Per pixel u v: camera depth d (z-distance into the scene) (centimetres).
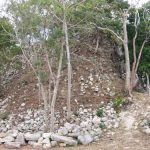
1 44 3109
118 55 3578
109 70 3347
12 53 3177
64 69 3281
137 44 3478
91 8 2809
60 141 2239
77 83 3161
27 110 3041
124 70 3462
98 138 2400
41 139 2239
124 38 3103
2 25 2812
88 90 3084
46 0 2470
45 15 2547
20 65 3566
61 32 2545
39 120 2870
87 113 2839
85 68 3309
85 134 2364
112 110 2830
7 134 2459
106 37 3631
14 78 3591
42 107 3011
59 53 2686
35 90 3253
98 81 3180
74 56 3334
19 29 2619
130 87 3061
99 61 3416
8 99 3303
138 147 2155
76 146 2228
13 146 2197
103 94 3042
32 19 2544
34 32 2575
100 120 2650
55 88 2602
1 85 3544
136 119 2639
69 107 2791
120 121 2675
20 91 3341
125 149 2119
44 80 2852
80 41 3553
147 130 2406
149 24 3491
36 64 2633
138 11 3481
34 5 2528
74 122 2748
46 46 2619
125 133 2455
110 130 2555
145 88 3503
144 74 3494
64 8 2552
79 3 2630
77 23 2727
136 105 2861
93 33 3525
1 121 2988
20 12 2570
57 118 2816
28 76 3472
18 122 2938
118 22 3288
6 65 3706
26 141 2275
